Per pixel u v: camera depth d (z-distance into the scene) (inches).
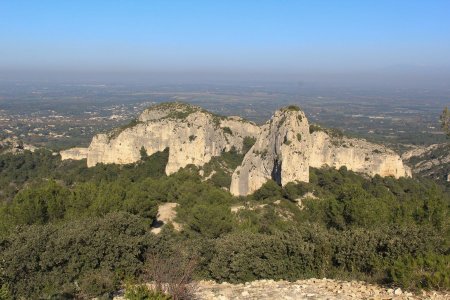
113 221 909.8
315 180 2596.0
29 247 778.2
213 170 3196.4
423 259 689.6
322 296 631.2
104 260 810.2
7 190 3353.8
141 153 3646.7
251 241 912.9
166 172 3353.8
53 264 785.6
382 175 3038.9
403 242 780.6
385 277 705.0
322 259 830.5
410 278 647.1
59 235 828.6
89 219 1038.4
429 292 611.8
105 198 1619.1
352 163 3051.2
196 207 1808.6
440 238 805.9
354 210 1357.0
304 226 987.9
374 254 786.2
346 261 810.8
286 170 2330.2
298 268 830.5
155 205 1898.4
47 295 725.9
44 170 4072.3
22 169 4165.8
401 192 2805.1
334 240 856.9
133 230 926.4
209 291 695.1
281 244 859.4
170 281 649.0
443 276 627.2
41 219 1412.4
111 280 754.8
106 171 3602.4
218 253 903.7
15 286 743.1
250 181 2551.7
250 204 2214.6
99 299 698.8
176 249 936.3
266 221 1877.5
